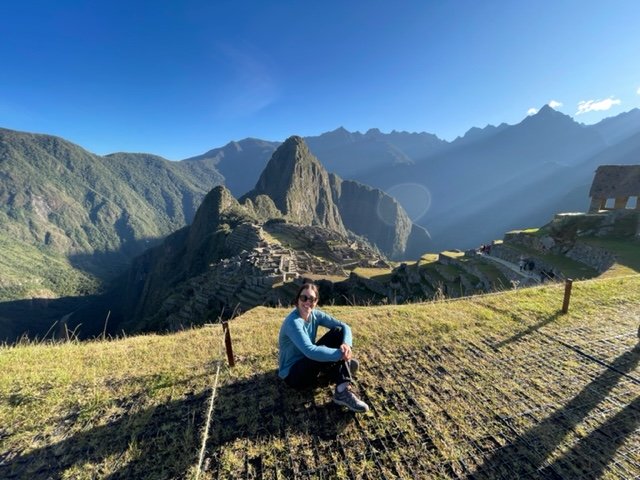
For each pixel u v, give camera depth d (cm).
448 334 594
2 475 321
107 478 315
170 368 497
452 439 351
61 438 367
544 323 632
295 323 407
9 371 492
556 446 341
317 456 334
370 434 360
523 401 410
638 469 315
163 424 383
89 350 574
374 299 3203
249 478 311
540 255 2172
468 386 441
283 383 451
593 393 424
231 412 398
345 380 390
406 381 455
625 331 591
